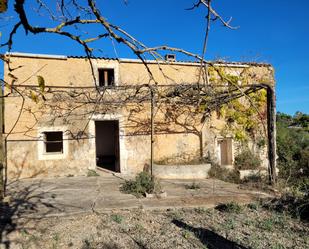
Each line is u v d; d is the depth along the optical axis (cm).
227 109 1334
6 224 571
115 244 491
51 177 1127
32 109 1116
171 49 164
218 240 506
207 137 1321
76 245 486
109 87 952
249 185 955
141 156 1241
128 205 691
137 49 160
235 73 1284
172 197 780
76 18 143
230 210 669
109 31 153
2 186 718
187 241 500
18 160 1098
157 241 502
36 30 132
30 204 700
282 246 482
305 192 774
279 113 2338
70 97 1142
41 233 534
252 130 1373
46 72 1127
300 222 603
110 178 1104
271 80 1373
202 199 758
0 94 700
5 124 1084
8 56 177
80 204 701
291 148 1525
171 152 1275
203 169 1187
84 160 1172
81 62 1171
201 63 172
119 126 1220
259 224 588
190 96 1077
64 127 1155
